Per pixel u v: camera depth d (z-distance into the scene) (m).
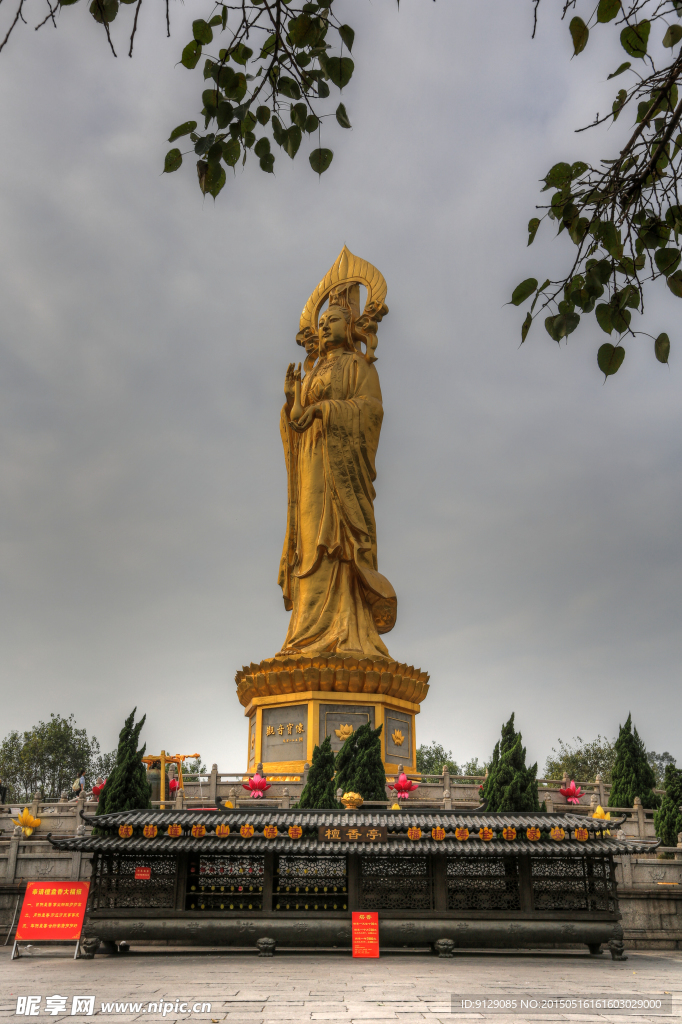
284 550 51.00
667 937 26.06
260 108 7.74
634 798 41.53
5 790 43.44
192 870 23.20
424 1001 15.23
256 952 22.61
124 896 22.75
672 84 6.67
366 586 47.34
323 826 22.58
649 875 27.41
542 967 20.25
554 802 38.28
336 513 48.66
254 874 23.25
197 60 7.30
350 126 7.41
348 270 55.50
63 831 33.50
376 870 23.03
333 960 21.12
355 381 51.84
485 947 22.92
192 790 38.69
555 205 7.20
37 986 16.94
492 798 30.58
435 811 24.14
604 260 7.15
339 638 45.97
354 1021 13.37
